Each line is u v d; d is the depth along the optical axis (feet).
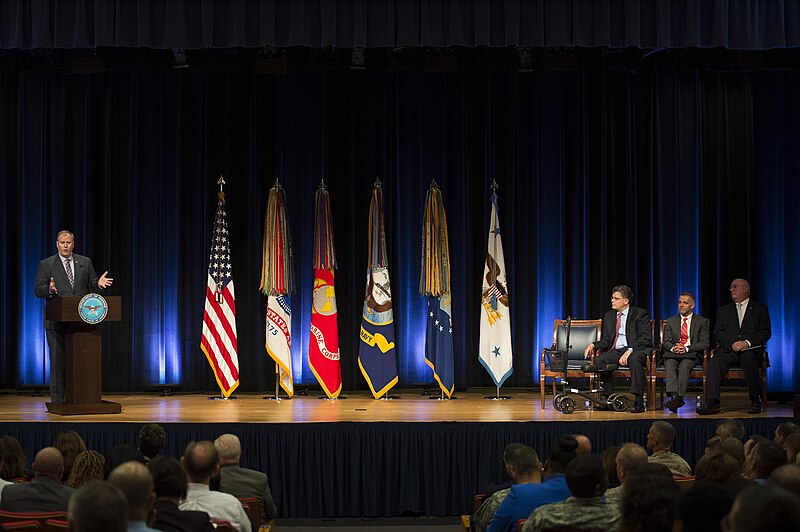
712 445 18.98
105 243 36.99
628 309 31.53
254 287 37.09
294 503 27.73
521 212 37.42
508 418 28.73
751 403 29.96
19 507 14.97
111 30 30.37
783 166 37.17
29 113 36.88
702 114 37.35
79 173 36.99
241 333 36.94
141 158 37.04
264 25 30.37
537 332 37.17
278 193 35.22
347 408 31.58
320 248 35.35
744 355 29.99
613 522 12.49
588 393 32.01
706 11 30.73
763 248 37.19
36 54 35.91
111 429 27.32
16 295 36.83
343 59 36.60
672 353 30.42
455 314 36.94
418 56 36.45
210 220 37.17
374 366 34.94
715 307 37.04
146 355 36.81
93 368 29.35
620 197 37.45
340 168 37.22
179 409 31.07
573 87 37.32
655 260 37.35
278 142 37.17
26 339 36.76
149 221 37.06
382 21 30.68
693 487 9.57
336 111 37.27
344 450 27.91
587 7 30.76
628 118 37.17
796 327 36.78
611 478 17.93
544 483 15.14
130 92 36.99
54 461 15.51
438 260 35.17
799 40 30.78
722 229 37.35
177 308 36.91
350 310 36.99
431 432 27.94
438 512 27.91
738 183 37.40
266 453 27.66
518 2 30.68
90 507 8.48
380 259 35.60
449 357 34.99
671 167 37.37
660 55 36.94
